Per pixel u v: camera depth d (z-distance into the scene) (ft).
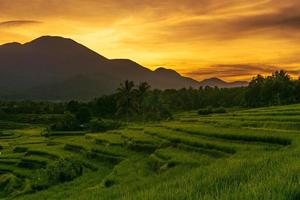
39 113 649.61
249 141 143.95
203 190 42.22
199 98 567.18
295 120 175.52
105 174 173.47
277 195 31.22
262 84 449.06
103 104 545.03
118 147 216.74
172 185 51.67
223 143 144.36
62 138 375.25
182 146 161.68
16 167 253.03
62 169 182.60
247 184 38.42
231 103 532.73
